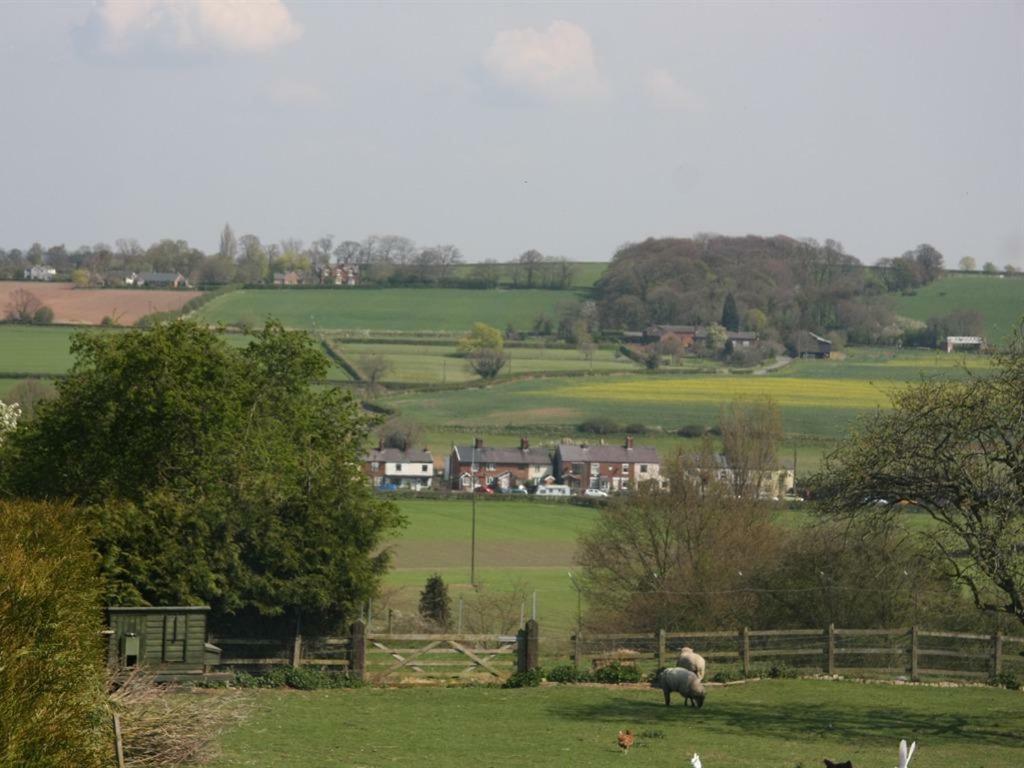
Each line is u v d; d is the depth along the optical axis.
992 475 113.06
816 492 124.12
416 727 109.62
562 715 119.06
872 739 109.62
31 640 60.00
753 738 108.31
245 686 131.12
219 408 157.25
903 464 114.75
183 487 150.38
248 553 146.50
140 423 157.00
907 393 118.25
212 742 91.06
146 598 140.75
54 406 164.50
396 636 141.38
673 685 126.25
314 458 160.62
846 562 176.88
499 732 108.38
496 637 144.62
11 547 69.44
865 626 174.50
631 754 98.38
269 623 149.12
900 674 152.25
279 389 180.38
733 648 167.25
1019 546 111.31
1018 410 111.31
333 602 149.00
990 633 168.50
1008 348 116.81
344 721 111.75
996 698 136.75
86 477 157.50
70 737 58.88
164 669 121.56
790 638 166.75
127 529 140.50
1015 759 100.75
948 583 164.12
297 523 149.62
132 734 80.12
